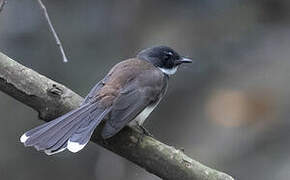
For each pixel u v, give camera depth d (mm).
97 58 13688
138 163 7082
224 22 14430
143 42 14008
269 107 13773
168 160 6992
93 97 7371
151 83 7797
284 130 13578
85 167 13602
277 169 13125
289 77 13984
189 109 14094
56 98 7102
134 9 14156
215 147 13625
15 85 6984
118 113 7191
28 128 13500
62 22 13750
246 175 13234
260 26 14508
